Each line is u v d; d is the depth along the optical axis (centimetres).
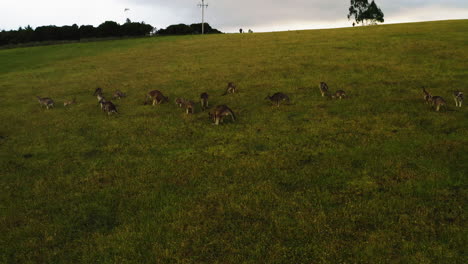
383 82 2255
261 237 820
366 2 9044
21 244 847
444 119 1511
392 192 974
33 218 959
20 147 1520
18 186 1151
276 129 1559
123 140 1543
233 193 1020
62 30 8488
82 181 1161
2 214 984
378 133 1409
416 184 998
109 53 4547
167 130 1631
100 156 1384
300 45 3934
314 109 1823
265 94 2181
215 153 1330
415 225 825
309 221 867
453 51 2922
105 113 1992
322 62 2984
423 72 2400
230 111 1669
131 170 1225
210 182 1103
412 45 3328
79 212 973
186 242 818
